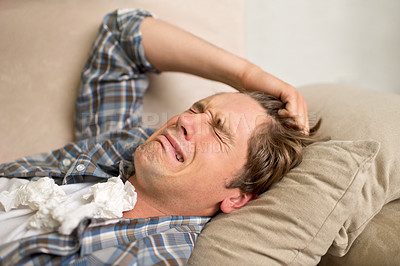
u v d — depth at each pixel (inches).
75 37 43.9
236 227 27.9
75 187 32.0
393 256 26.4
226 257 26.6
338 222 26.9
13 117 40.8
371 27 78.2
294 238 26.6
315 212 26.7
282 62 75.0
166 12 49.3
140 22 41.2
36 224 25.8
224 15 51.1
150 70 42.9
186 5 50.0
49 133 41.8
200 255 27.6
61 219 24.3
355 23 76.8
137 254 26.2
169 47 40.1
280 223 27.0
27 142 40.8
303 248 26.8
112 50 41.5
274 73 75.2
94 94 41.3
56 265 24.9
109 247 26.3
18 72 41.6
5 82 41.1
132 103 41.9
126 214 29.6
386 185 28.3
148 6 48.6
